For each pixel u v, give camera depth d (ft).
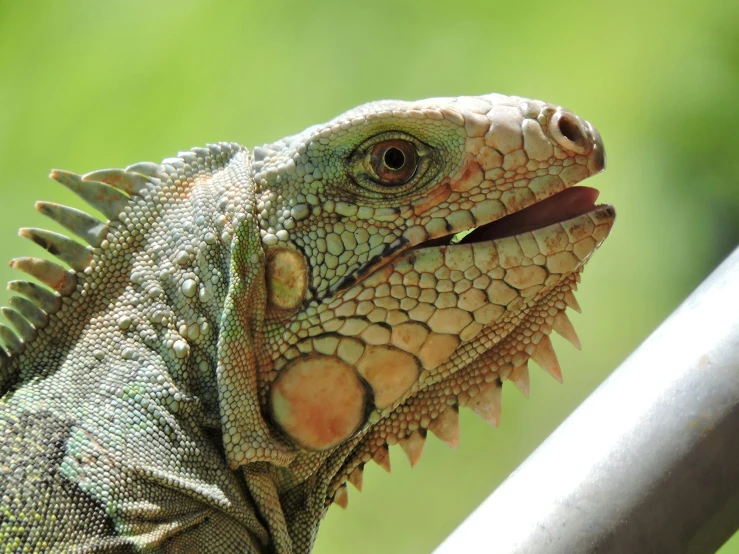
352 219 19.98
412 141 20.16
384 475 47.50
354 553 46.19
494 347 21.33
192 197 20.59
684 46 51.39
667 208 49.52
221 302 19.48
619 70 51.29
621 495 13.14
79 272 20.02
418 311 19.80
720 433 13.01
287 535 19.89
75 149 52.54
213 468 18.93
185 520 18.22
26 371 19.38
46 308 19.79
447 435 21.85
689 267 48.52
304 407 19.66
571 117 20.58
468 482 46.78
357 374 19.81
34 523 17.06
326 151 20.12
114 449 18.20
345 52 52.31
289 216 19.95
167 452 18.53
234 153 21.40
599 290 48.49
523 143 20.21
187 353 19.24
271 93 51.93
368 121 20.02
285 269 19.85
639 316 47.88
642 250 48.98
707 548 13.26
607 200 49.93
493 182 20.16
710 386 13.14
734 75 50.83
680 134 50.39
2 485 17.30
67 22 56.44
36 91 54.95
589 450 13.48
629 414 13.42
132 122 52.49
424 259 19.80
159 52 53.78
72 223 20.17
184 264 19.79
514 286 19.92
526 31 52.44
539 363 21.58
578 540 13.16
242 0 54.03
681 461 13.04
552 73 51.55
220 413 18.93
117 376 19.08
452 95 50.85
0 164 53.26
